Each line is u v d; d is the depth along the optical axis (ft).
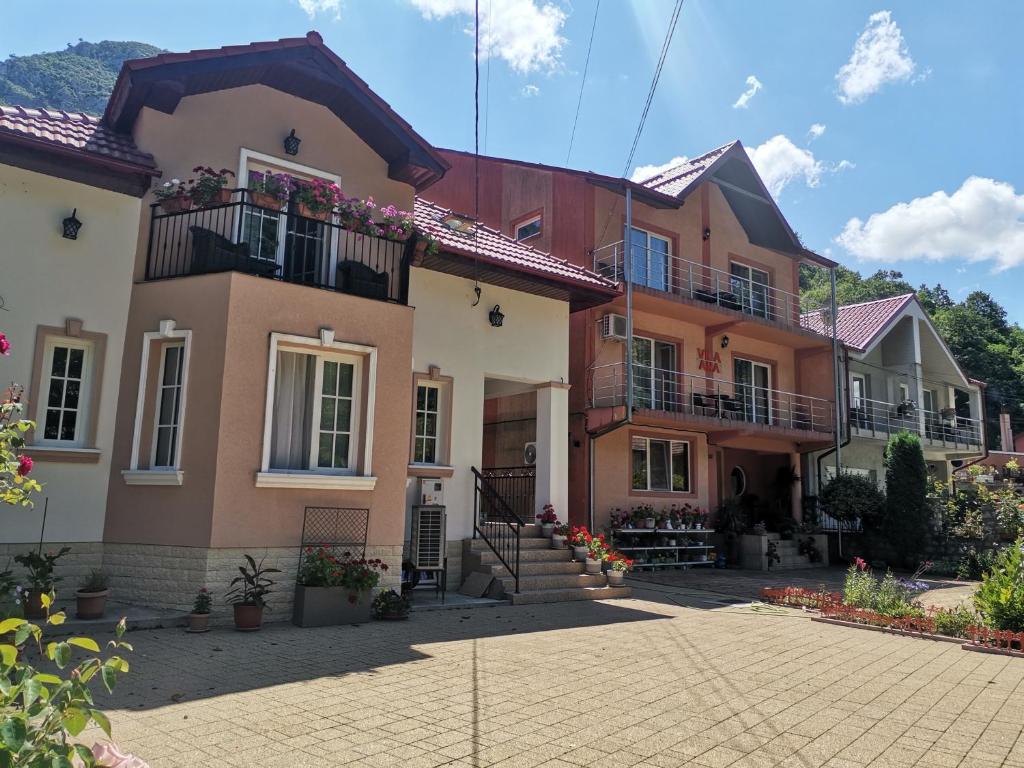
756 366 68.85
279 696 17.87
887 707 18.86
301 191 30.96
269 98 33.37
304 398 30.99
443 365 39.78
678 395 59.72
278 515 28.94
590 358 54.19
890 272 221.05
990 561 53.93
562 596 36.32
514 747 14.83
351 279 32.37
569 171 56.29
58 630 23.79
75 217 28.86
